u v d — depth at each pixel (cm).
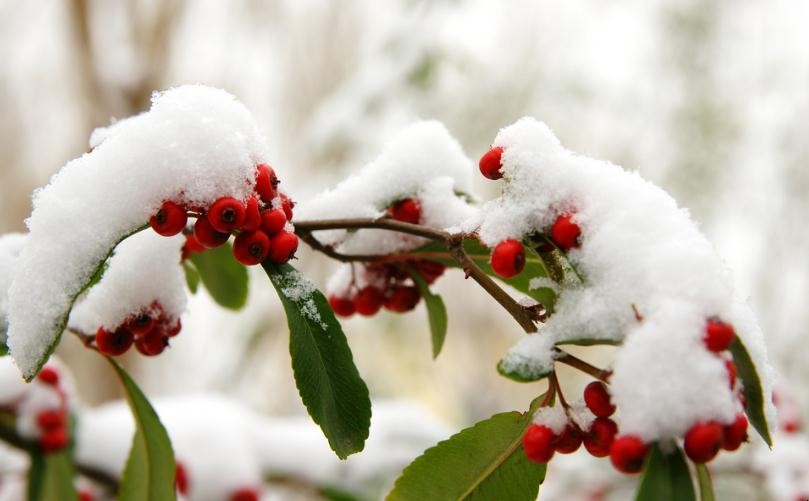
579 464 98
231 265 47
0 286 41
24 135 192
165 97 39
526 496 40
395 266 45
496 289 39
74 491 53
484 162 39
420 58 114
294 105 172
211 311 160
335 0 178
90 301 42
